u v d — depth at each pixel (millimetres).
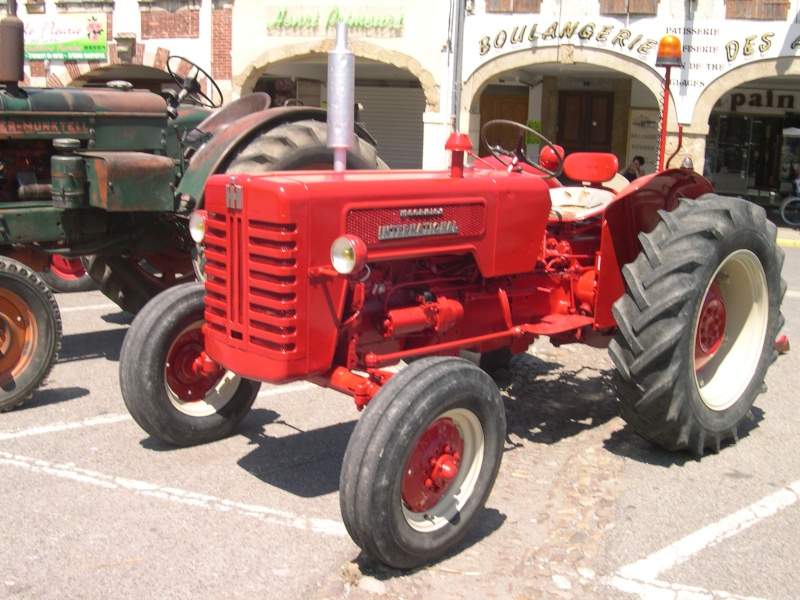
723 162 20500
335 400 5273
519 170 4664
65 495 3859
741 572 3275
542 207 4246
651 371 4039
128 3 17547
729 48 14375
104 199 5527
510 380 5648
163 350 4227
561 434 4715
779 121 19859
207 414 4473
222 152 5633
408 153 19641
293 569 3256
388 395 3113
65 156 5559
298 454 4398
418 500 3268
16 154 5715
